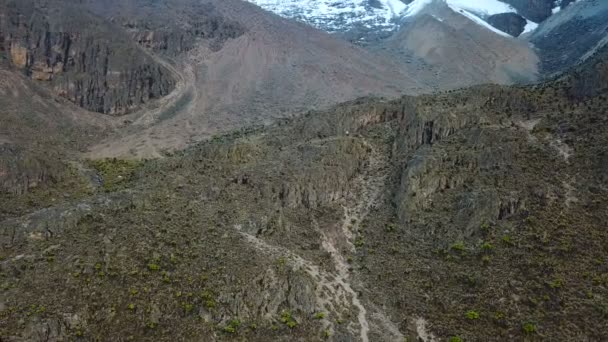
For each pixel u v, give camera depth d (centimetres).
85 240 8925
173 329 7712
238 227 9769
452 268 8894
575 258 8438
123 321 7669
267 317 8200
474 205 9519
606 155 9725
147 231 9206
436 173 10362
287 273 8700
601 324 7544
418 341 8012
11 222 9331
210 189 10638
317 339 7981
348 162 11512
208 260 8788
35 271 8212
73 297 7831
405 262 9344
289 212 10488
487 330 7862
